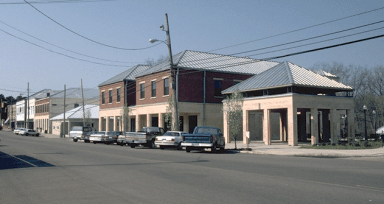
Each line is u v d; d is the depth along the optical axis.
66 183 10.32
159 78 40.59
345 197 8.23
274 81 31.22
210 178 11.20
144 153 22.58
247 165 15.15
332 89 32.69
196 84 38.62
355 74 62.84
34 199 8.12
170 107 33.88
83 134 43.72
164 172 12.67
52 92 89.12
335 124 31.28
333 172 12.75
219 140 24.86
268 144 31.16
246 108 33.34
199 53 42.94
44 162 16.36
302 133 37.03
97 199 8.07
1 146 30.42
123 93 48.78
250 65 44.50
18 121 105.56
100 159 17.88
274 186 9.71
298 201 7.80
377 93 61.03
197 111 38.28
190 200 7.92
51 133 77.19
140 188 9.45
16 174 12.31
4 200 8.02
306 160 17.92
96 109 64.56
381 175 11.96
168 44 29.52
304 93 31.98
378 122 57.06
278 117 43.38
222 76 40.28
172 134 28.50
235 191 8.98
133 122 50.75
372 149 25.50
